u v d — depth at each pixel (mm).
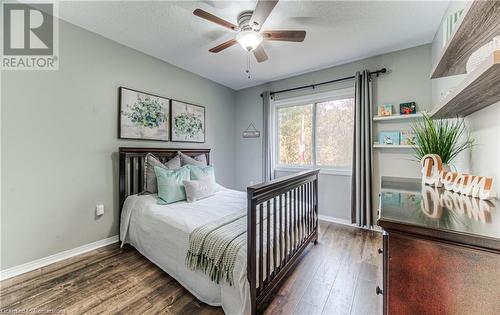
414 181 1733
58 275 1807
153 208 2127
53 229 2014
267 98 3779
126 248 2316
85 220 2229
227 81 3857
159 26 2156
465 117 1477
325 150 3369
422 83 2492
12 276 1772
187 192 2414
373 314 1406
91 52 2246
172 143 3109
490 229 651
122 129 2496
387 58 2709
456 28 901
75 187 2152
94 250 2260
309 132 3535
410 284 714
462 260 633
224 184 4113
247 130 4215
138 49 2643
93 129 2275
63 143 2066
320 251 2252
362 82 2805
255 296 1293
